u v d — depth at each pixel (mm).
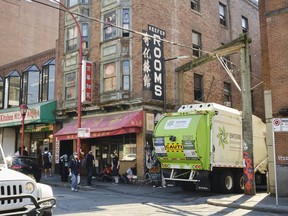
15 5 38938
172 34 22906
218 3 27828
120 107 20969
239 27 29719
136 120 19656
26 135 28812
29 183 5086
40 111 24453
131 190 16641
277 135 13930
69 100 24297
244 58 15688
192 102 23438
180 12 23906
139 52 20953
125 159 21078
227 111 16109
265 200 12664
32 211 4809
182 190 16797
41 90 27656
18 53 38438
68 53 24828
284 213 10602
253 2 32031
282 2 14297
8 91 30188
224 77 26703
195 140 14289
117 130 19500
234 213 10516
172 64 22453
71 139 23062
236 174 16516
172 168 15414
